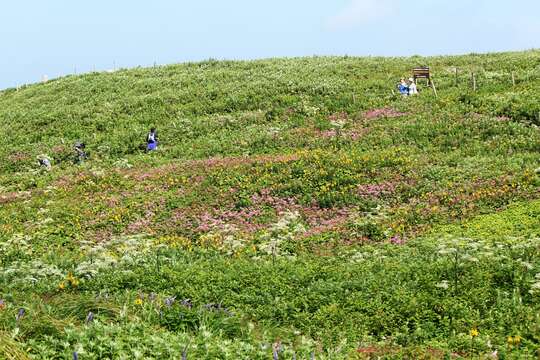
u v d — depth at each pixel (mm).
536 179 22047
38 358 8555
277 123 40750
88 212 25703
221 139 38875
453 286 13453
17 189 32625
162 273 15477
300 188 25516
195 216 24109
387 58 61938
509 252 15477
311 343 10898
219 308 12258
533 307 12227
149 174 30953
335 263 17047
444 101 36812
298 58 66375
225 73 57969
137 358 8969
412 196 23359
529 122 30766
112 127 45531
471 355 10594
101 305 11484
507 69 47219
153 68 66938
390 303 13078
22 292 14344
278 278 15062
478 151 27531
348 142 32562
